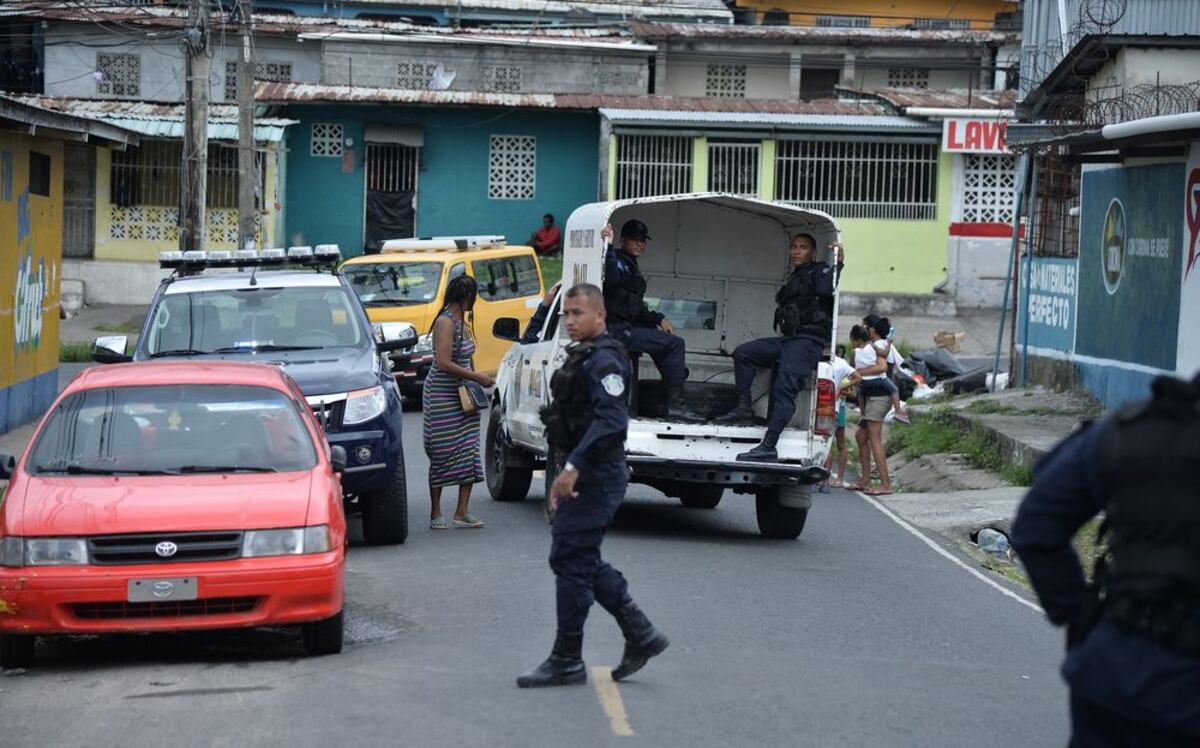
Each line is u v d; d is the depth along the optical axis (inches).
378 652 339.3
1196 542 147.9
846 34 1705.2
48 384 852.0
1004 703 302.0
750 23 1998.0
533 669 316.5
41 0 1568.7
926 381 1138.0
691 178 1466.5
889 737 272.1
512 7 1860.2
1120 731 152.4
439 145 1583.4
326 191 1573.6
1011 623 393.4
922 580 455.8
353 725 272.5
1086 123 764.6
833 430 514.6
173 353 511.2
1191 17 908.6
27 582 317.7
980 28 1975.9
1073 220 922.1
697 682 307.1
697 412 530.6
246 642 366.9
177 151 1476.4
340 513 347.3
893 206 1480.1
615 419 288.0
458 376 510.6
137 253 1486.2
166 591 320.2
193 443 364.8
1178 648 147.3
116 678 321.4
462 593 406.3
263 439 368.2
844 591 425.7
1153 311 741.9
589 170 1593.3
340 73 1625.2
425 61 1632.6
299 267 589.6
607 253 511.5
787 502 521.7
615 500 295.3
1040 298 968.3
